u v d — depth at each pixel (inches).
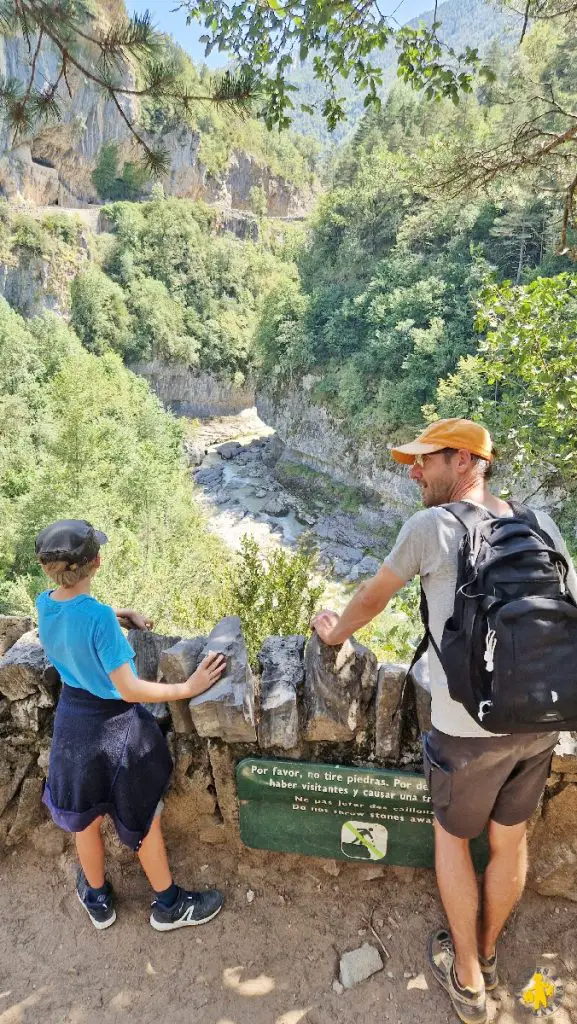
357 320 2192.4
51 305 2881.4
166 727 102.5
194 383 3206.2
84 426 1218.6
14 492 1267.2
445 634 65.0
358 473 2079.2
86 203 3673.7
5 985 88.3
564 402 231.9
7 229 2778.1
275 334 2400.3
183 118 165.6
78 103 3161.9
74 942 93.7
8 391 1710.1
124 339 3006.9
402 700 91.1
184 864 103.8
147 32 145.2
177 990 86.9
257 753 98.0
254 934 93.8
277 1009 84.3
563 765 91.0
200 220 3927.2
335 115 179.9
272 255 4328.3
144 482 1307.8
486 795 72.6
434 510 69.7
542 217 1555.1
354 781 93.0
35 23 141.2
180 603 434.9
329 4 143.7
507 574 62.4
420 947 90.9
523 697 59.4
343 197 2689.5
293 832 98.7
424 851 96.5
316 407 2266.2
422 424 1824.6
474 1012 79.4
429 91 165.6
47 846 106.1
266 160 5113.2
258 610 280.5
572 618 60.7
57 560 76.2
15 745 105.3
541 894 96.7
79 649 79.2
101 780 84.4
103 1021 83.4
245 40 157.5
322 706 93.3
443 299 1879.9
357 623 78.0
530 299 238.4
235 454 2583.7
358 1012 83.5
